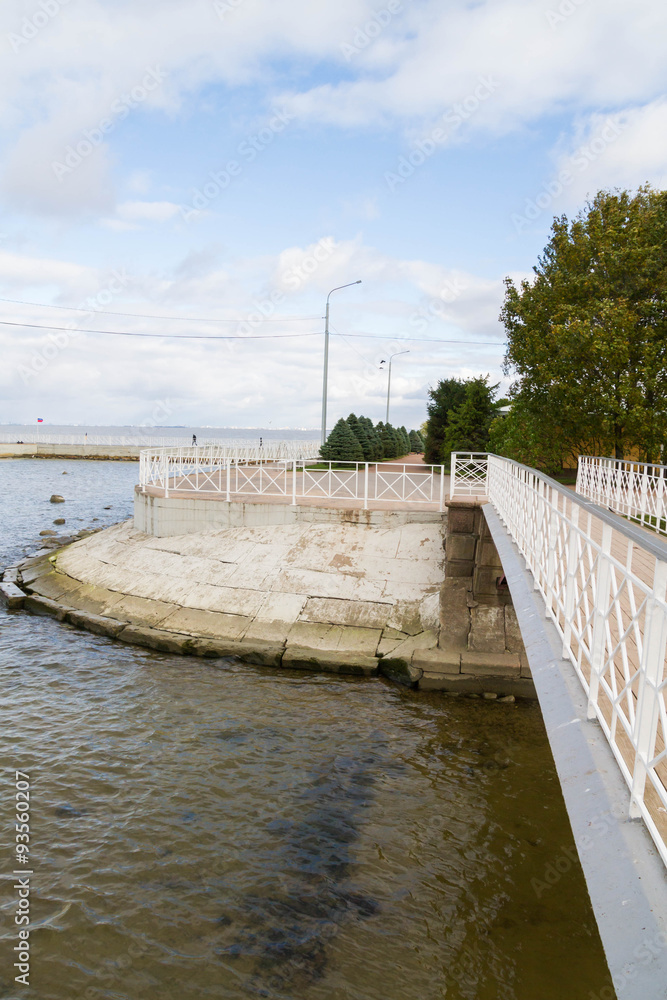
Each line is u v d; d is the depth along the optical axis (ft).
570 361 58.39
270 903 17.51
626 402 55.57
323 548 42.55
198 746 25.64
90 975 15.05
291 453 99.30
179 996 14.57
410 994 14.87
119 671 33.30
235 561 42.96
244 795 22.36
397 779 23.70
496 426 81.66
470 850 19.89
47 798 21.77
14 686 30.99
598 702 11.50
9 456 198.49
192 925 16.66
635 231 56.34
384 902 17.71
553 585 15.15
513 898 17.98
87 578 46.24
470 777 23.97
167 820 20.83
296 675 33.47
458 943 16.37
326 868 18.93
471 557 35.88
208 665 34.42
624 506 44.06
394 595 38.47
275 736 26.71
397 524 43.21
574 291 60.18
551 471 76.84
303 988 14.89
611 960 7.03
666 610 8.04
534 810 21.95
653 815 8.65
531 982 15.26
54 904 17.16
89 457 203.41
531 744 26.73
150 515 49.26
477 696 31.55
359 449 97.60
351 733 27.25
